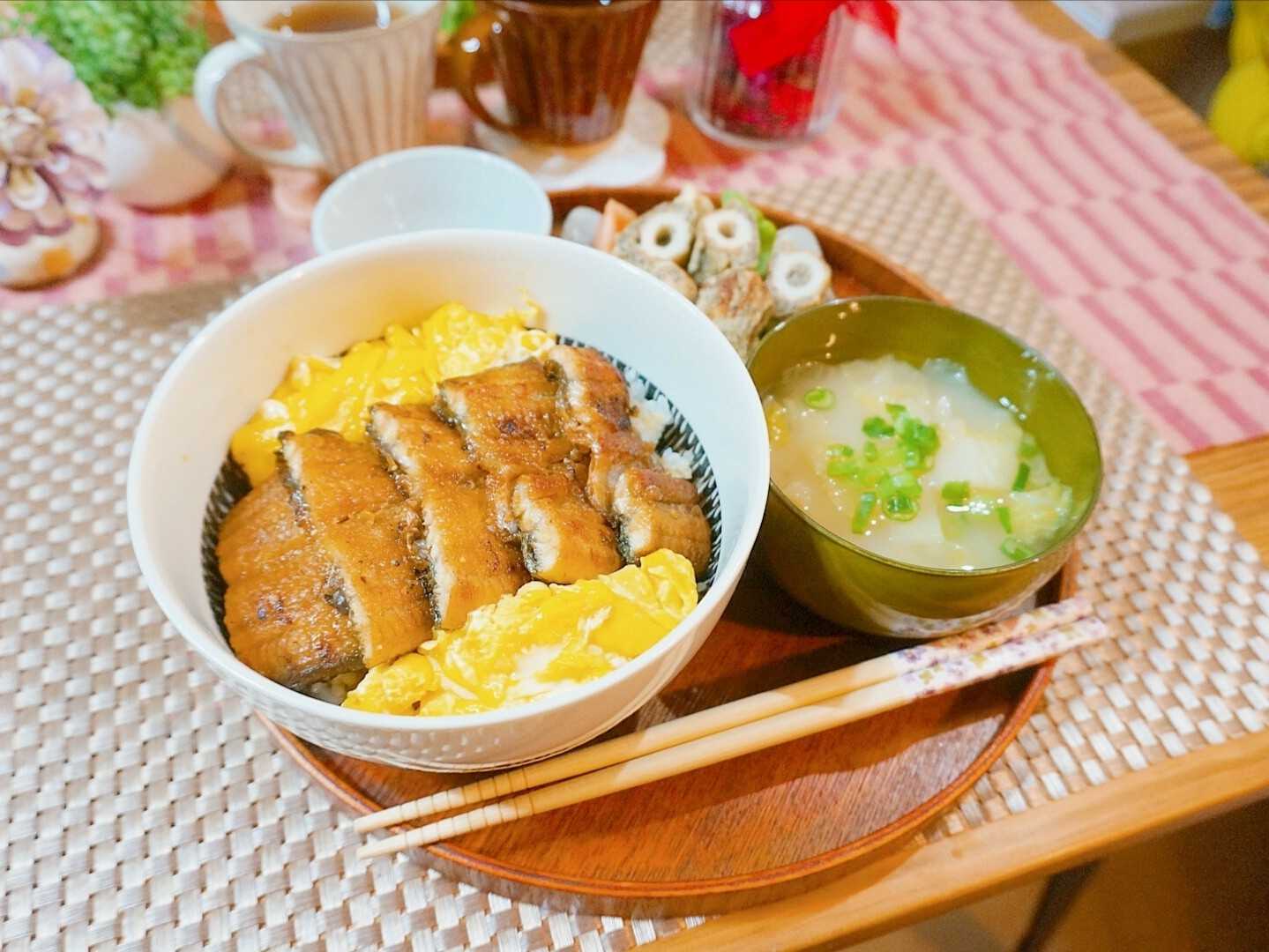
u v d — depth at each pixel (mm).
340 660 256
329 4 418
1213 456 363
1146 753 285
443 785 263
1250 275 430
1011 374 332
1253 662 308
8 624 298
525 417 296
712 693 292
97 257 406
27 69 364
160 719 281
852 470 318
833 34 433
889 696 274
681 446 312
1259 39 592
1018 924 455
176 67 388
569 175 440
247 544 276
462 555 262
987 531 316
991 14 559
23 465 336
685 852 259
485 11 398
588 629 257
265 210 434
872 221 441
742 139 475
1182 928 452
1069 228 446
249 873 256
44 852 256
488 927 250
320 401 302
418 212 402
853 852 246
